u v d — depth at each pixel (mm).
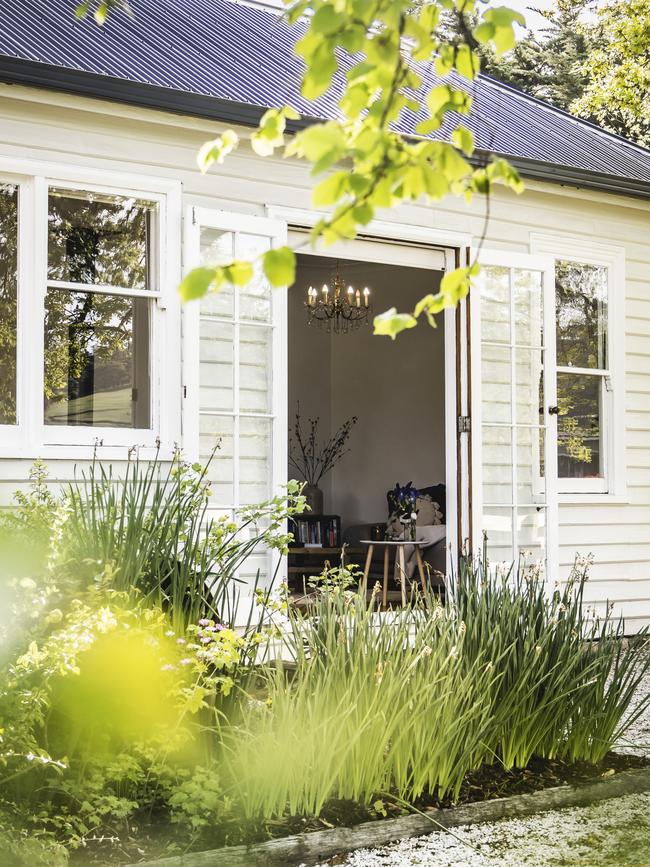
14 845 2725
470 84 8930
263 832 3318
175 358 5695
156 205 5723
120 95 5320
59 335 5375
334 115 6070
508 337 7145
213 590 5648
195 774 3393
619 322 7992
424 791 3812
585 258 7801
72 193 5449
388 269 11766
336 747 3607
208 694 3453
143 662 3350
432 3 2215
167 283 5695
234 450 5887
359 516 11977
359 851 3371
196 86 5762
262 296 6020
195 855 3066
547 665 4266
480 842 3479
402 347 11688
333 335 12250
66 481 5285
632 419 8094
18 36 5512
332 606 4219
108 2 3064
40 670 3082
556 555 7211
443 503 10469
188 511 4270
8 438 5180
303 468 12016
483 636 4141
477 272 2105
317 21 1834
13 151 5238
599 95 15328
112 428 5500
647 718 5352
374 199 1834
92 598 3227
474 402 6875
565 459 7719
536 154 7426
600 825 3678
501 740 4113
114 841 3127
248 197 6090
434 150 1843
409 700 3699
